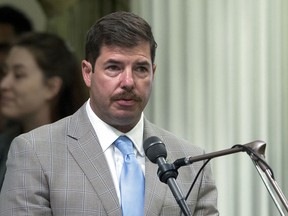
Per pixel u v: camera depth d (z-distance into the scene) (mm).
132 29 7215
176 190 6281
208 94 11586
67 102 10133
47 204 7254
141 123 7727
